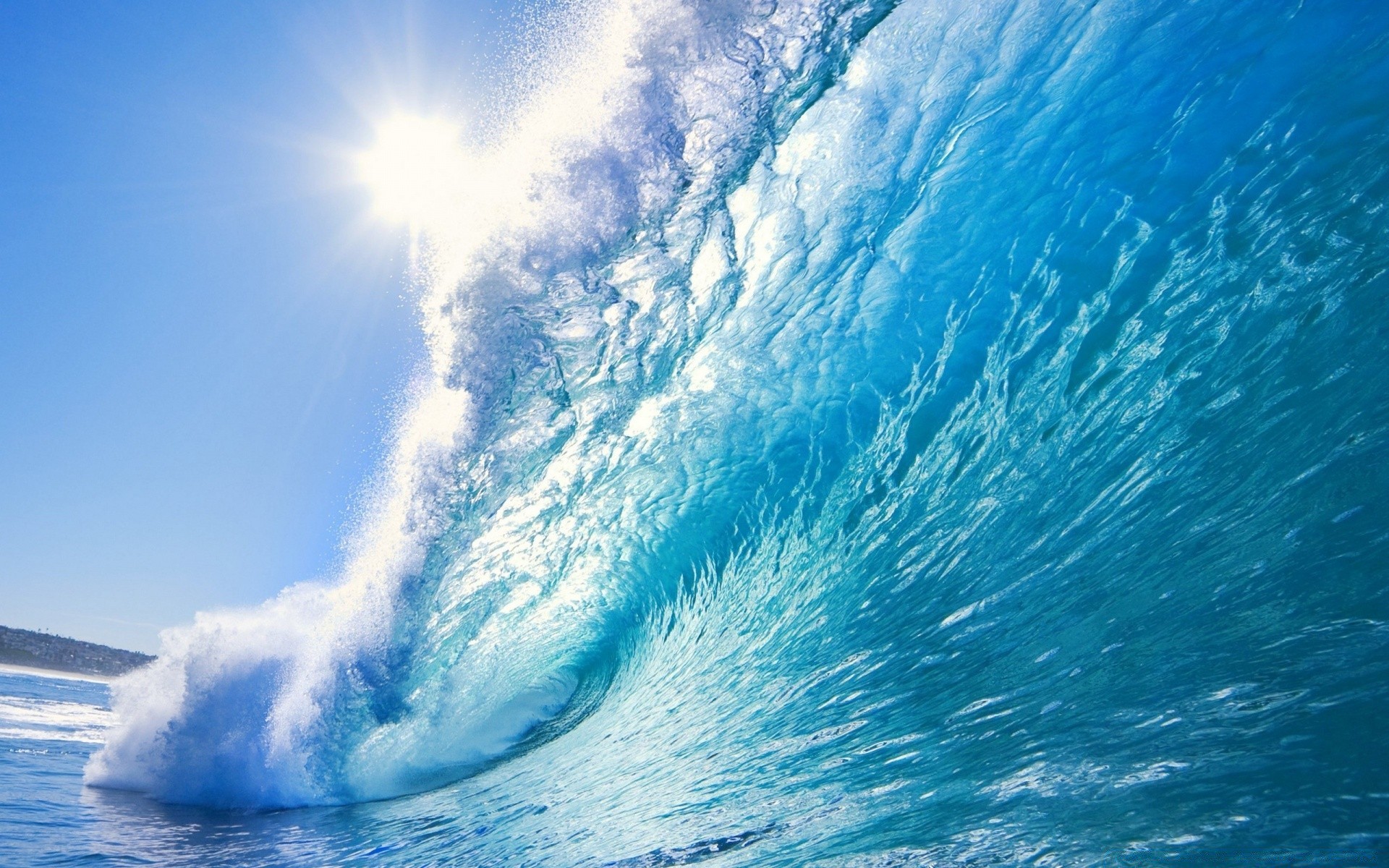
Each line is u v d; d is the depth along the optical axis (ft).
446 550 23.75
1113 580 9.88
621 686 25.48
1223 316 11.91
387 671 23.53
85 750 32.94
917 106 17.85
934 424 17.51
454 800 19.38
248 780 22.70
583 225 20.03
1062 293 15.40
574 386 22.11
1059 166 15.85
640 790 13.56
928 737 9.20
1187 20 14.11
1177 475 10.67
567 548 25.09
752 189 19.69
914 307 18.42
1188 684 6.71
